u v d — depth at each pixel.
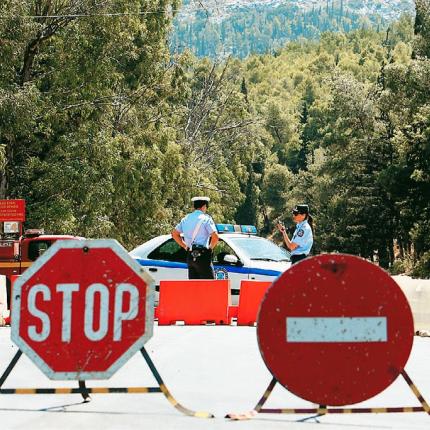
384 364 17.67
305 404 20.36
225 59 189.00
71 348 18.42
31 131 97.12
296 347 17.56
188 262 42.78
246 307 42.94
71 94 101.50
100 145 100.62
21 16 94.81
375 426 17.97
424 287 42.34
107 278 18.42
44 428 17.28
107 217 109.94
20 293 18.44
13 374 24.91
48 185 98.44
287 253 50.44
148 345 31.80
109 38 103.44
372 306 17.64
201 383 23.34
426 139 157.62
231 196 180.50
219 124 192.25
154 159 114.31
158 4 125.00
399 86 176.50
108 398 20.81
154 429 17.25
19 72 104.50
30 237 61.50
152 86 124.25
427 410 18.11
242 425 17.72
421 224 165.88
